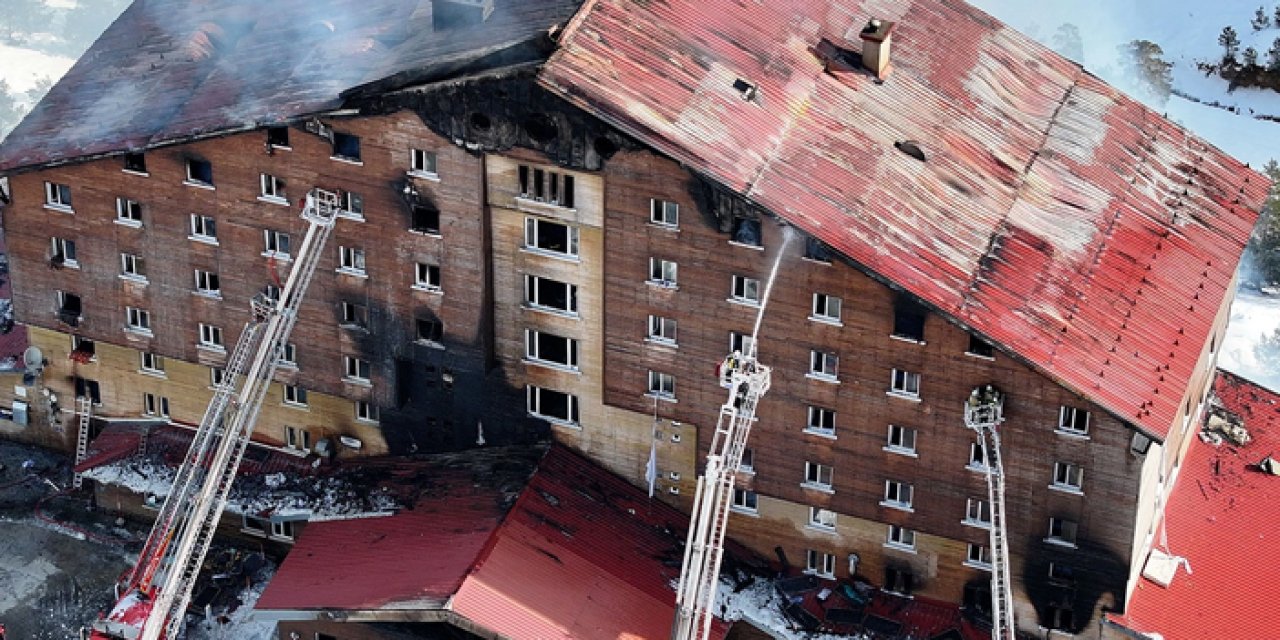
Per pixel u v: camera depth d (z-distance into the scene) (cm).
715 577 8288
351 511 9531
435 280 9294
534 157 8738
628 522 9338
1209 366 9931
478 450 9725
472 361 9412
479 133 8756
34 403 10712
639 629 8731
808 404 8869
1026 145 9512
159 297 9950
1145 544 9119
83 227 9912
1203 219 9612
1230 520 9650
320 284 9488
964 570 9044
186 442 10362
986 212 9019
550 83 8425
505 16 9112
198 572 9306
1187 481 9906
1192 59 16238
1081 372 8388
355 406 9894
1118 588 8738
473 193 8919
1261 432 10381
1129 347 8656
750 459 9131
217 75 9781
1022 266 8806
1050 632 8994
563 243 9025
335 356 9675
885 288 8431
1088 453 8456
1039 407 8444
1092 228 9219
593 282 9019
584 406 9400
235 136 9269
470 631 8562
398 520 9338
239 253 9625
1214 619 9006
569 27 8712
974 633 9019
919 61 9606
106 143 9569
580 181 8750
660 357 9031
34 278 10206
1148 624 8900
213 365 10025
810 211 8494
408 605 8550
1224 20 16425
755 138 8706
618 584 8931
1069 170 9475
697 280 8756
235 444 9288
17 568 10038
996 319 8444
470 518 9131
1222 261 9425
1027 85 9888
